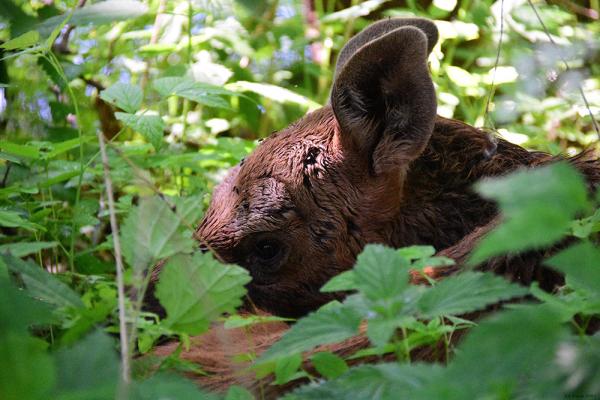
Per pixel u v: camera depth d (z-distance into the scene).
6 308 2.60
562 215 2.26
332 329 2.99
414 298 2.96
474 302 2.89
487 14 9.88
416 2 10.62
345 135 5.69
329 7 10.62
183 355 4.61
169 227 3.47
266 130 10.06
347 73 5.52
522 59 8.69
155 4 9.87
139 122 6.18
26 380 2.45
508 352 2.42
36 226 5.27
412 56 5.39
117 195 8.31
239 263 5.74
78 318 3.59
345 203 5.75
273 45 10.47
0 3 6.96
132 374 3.58
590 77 9.00
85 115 9.53
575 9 10.59
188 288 3.42
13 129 8.95
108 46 10.02
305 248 5.73
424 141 5.56
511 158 6.00
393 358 4.15
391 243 5.83
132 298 5.13
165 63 9.90
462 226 5.84
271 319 3.87
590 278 2.55
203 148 8.70
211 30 9.45
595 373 2.53
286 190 5.74
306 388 3.07
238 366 4.22
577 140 8.84
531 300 4.35
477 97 9.30
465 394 2.45
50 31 6.84
